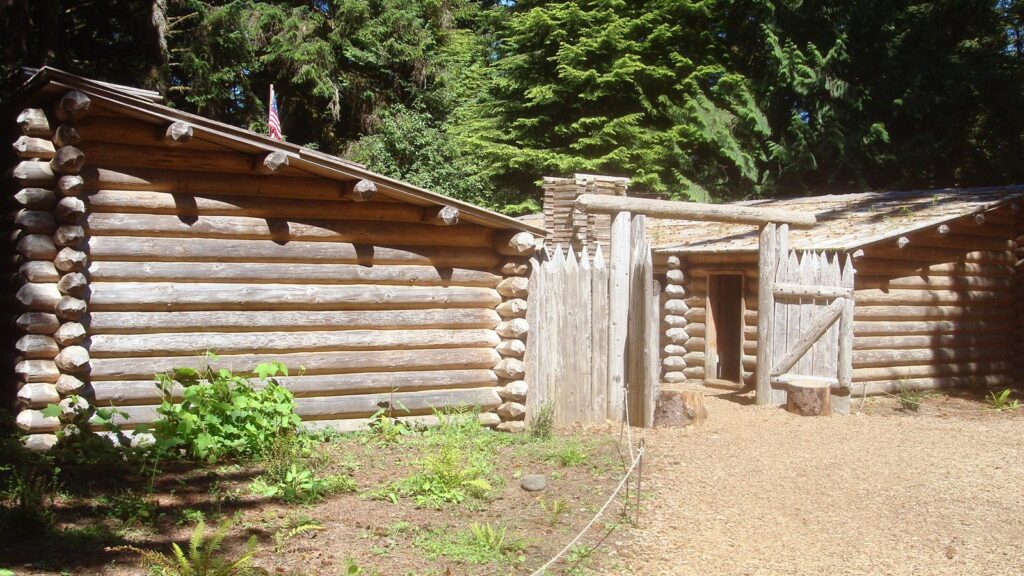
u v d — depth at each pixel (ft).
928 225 44.09
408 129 86.79
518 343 33.65
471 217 32.58
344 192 30.55
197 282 28.30
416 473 26.21
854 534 23.21
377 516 22.43
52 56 64.59
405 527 21.65
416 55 90.27
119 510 21.01
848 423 37.96
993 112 88.63
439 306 32.96
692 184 91.86
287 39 82.74
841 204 54.80
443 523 22.25
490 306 34.30
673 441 32.86
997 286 53.11
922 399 45.75
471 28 114.83
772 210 42.27
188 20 77.71
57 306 25.55
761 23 91.25
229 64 78.02
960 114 90.43
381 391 31.55
